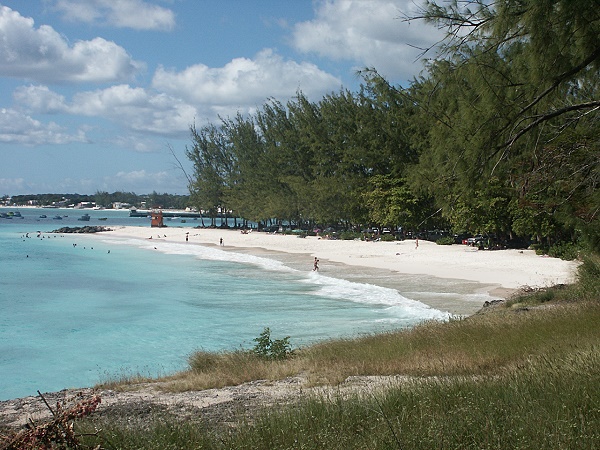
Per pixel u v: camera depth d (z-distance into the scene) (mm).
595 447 4512
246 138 100188
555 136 11320
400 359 11750
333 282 36656
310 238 77125
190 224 172625
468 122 10805
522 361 9289
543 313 14391
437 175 11453
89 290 36875
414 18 10680
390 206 59312
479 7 10492
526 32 10188
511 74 10656
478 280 33594
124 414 8664
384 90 16812
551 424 4988
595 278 19406
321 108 75625
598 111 11359
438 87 11203
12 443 4320
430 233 66000
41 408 10133
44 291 36562
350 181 66875
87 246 80125
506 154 10805
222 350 19406
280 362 13492
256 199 95188
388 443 5102
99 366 18375
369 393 7793
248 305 29406
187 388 11281
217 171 111812
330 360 12844
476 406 5793
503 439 4898
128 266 52250
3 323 26109
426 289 31391
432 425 5273
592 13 9820
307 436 5688
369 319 24172
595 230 12086
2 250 71812
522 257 40656
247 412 8250
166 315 27484
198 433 6246
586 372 6578
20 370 18062
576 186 11672
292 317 25531
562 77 10320
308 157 81062
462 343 12328
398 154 60312
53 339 22688
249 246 73812
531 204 12797
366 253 54062
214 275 43969
